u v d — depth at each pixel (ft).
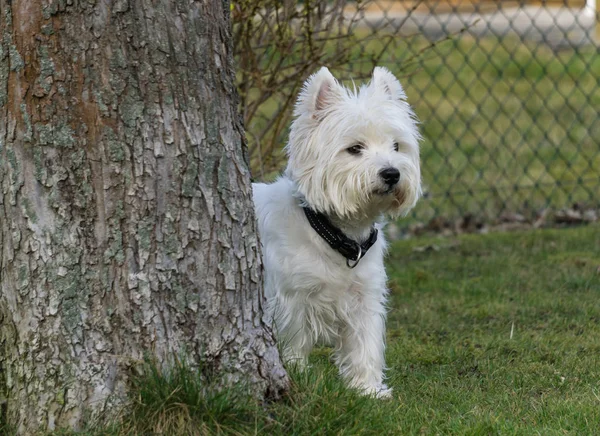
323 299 19.92
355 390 16.51
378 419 15.79
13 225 14.35
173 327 14.78
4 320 14.88
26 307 14.52
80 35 13.82
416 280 30.12
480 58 68.80
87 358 14.52
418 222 38.99
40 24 13.71
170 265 14.62
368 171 19.04
